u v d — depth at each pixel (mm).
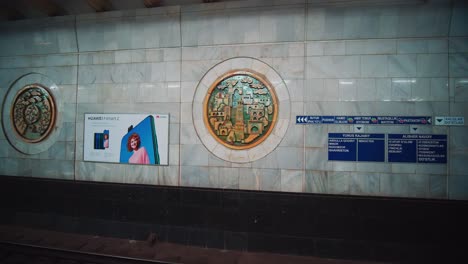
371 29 5047
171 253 5219
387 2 4953
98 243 5637
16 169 6617
